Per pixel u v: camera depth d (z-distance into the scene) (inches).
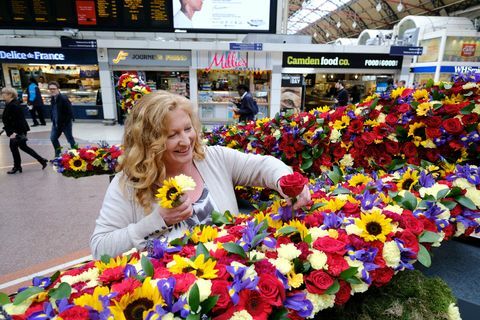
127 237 40.7
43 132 382.6
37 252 112.3
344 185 54.9
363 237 34.4
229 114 413.7
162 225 40.1
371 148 90.3
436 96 79.7
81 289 28.6
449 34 430.3
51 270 100.5
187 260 29.2
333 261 31.1
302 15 998.4
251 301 26.2
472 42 436.5
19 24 390.3
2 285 92.4
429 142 78.4
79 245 117.3
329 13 948.6
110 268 30.4
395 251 33.6
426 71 469.1
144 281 26.3
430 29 481.1
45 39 401.7
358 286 32.5
